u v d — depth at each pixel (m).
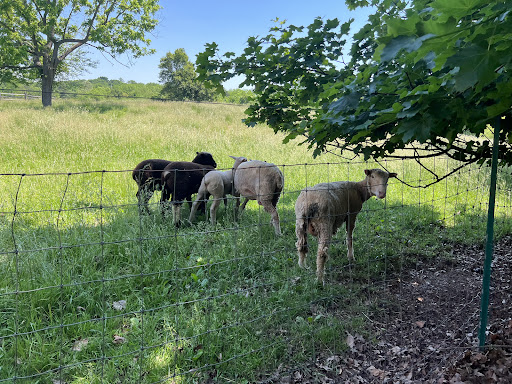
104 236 5.40
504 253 5.96
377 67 2.88
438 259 5.67
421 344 3.71
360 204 5.31
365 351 3.62
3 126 15.08
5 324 3.73
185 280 4.54
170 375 3.15
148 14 31.78
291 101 4.96
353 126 3.26
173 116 21.42
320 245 4.61
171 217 6.38
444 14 1.65
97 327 3.71
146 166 6.80
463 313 4.22
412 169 11.18
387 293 4.64
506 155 4.14
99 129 15.52
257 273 4.89
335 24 4.13
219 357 3.39
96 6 30.41
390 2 3.88
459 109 2.50
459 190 9.08
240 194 6.71
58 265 4.63
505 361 3.18
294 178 10.19
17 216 5.98
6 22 27.70
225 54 4.39
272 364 3.37
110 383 3.06
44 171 9.95
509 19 1.62
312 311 4.15
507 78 2.34
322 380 3.24
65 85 48.34
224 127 19.38
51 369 3.16
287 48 4.42
